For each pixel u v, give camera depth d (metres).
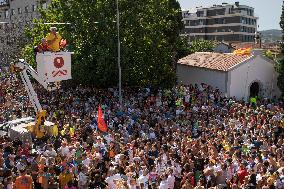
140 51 34.81
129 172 14.55
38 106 20.48
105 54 32.81
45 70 19.34
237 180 15.07
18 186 12.36
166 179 14.30
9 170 12.89
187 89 34.78
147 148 17.70
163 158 16.11
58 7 36.69
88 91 33.78
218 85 38.72
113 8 33.88
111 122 24.56
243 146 18.72
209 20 125.19
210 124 24.83
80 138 20.27
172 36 50.59
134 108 29.38
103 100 31.62
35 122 20.09
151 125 25.12
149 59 35.59
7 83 39.41
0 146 16.22
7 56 65.75
